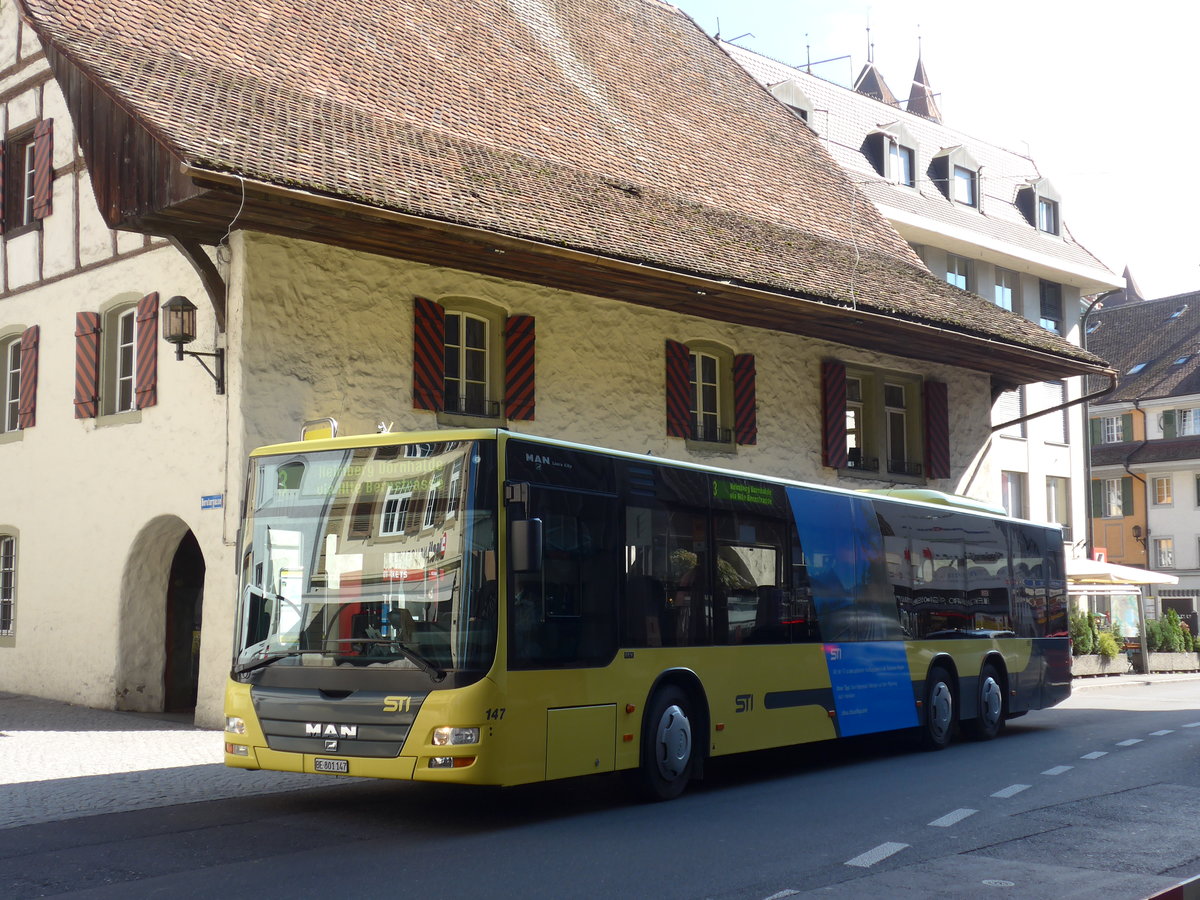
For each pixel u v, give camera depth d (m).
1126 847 8.04
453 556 8.62
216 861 7.57
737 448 21.50
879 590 13.55
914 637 14.08
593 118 21.97
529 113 20.33
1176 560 55.25
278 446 9.48
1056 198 38.84
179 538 17.05
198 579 17.62
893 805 9.88
